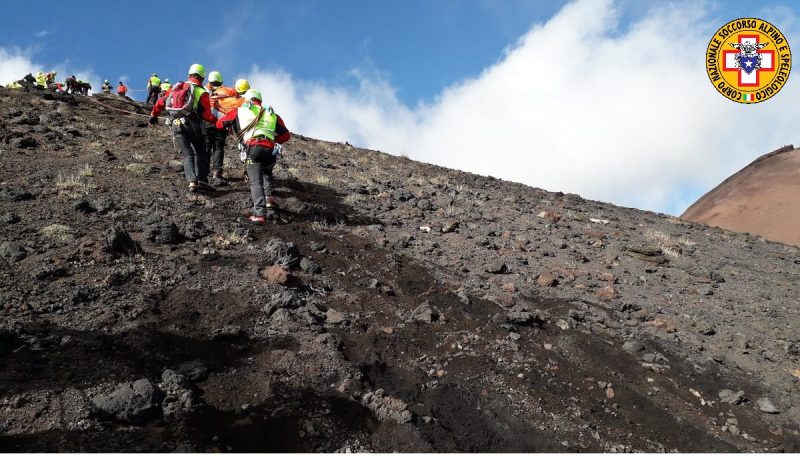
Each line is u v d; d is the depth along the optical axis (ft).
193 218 20.97
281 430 10.26
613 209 46.52
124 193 22.76
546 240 27.89
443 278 19.92
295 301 15.29
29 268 14.78
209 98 24.84
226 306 14.64
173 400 10.38
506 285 19.88
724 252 33.63
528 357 14.76
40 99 43.11
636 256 27.14
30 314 12.51
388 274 19.33
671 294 22.20
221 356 12.39
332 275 18.30
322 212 25.39
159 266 16.25
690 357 16.21
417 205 30.96
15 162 24.82
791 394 14.69
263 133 22.03
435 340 15.03
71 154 28.02
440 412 11.85
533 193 46.39
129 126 39.47
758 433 12.73
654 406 13.23
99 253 15.98
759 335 18.85
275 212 23.07
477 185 45.09
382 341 14.47
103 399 9.69
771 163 90.79
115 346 11.80
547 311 18.30
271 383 11.50
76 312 13.00
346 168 40.19
